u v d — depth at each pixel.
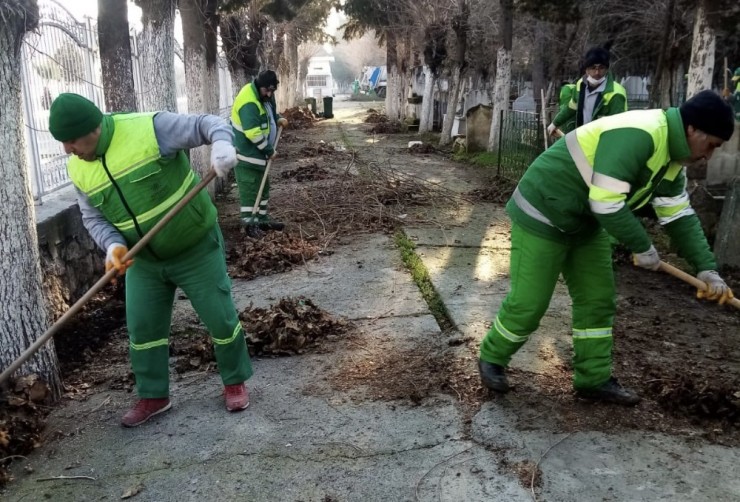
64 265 5.45
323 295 5.64
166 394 3.66
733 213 5.78
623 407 3.55
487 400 3.66
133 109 6.16
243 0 11.64
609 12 16.66
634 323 4.80
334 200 9.20
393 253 6.87
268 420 3.58
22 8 3.49
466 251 6.90
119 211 3.26
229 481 3.04
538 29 18.50
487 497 2.86
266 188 7.83
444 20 17.59
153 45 6.96
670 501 2.80
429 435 3.36
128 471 3.16
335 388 3.92
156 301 3.51
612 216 2.96
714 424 3.38
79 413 3.76
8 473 3.17
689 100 3.00
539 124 9.73
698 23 7.31
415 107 22.05
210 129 3.18
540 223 3.32
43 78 5.82
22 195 3.66
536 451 3.17
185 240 3.38
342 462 3.16
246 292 5.83
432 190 9.80
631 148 2.94
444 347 4.42
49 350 3.87
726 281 5.61
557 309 5.08
